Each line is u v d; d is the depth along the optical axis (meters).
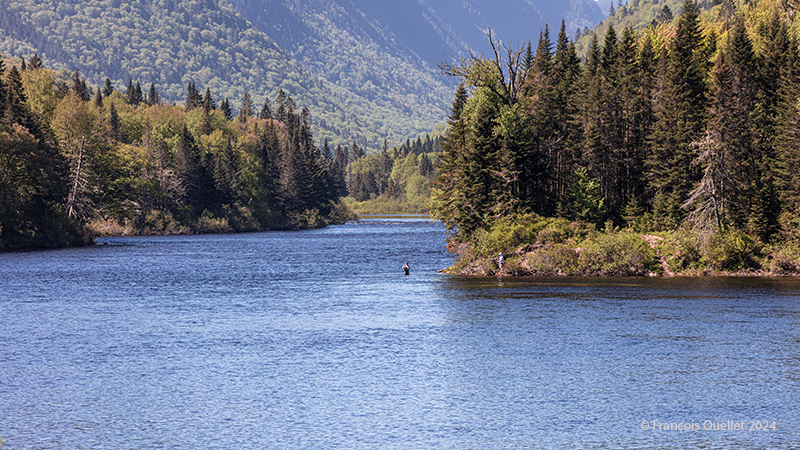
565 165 79.69
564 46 98.69
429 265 69.81
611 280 53.69
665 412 20.83
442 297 44.91
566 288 48.94
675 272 56.38
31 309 40.38
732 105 67.31
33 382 24.16
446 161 77.94
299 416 20.52
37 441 18.55
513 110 71.06
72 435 19.00
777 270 55.22
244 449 17.94
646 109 78.06
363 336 31.98
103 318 37.28
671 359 27.12
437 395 22.52
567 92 85.81
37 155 94.50
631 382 23.95
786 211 59.72
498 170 69.25
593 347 29.27
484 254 61.16
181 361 27.17
